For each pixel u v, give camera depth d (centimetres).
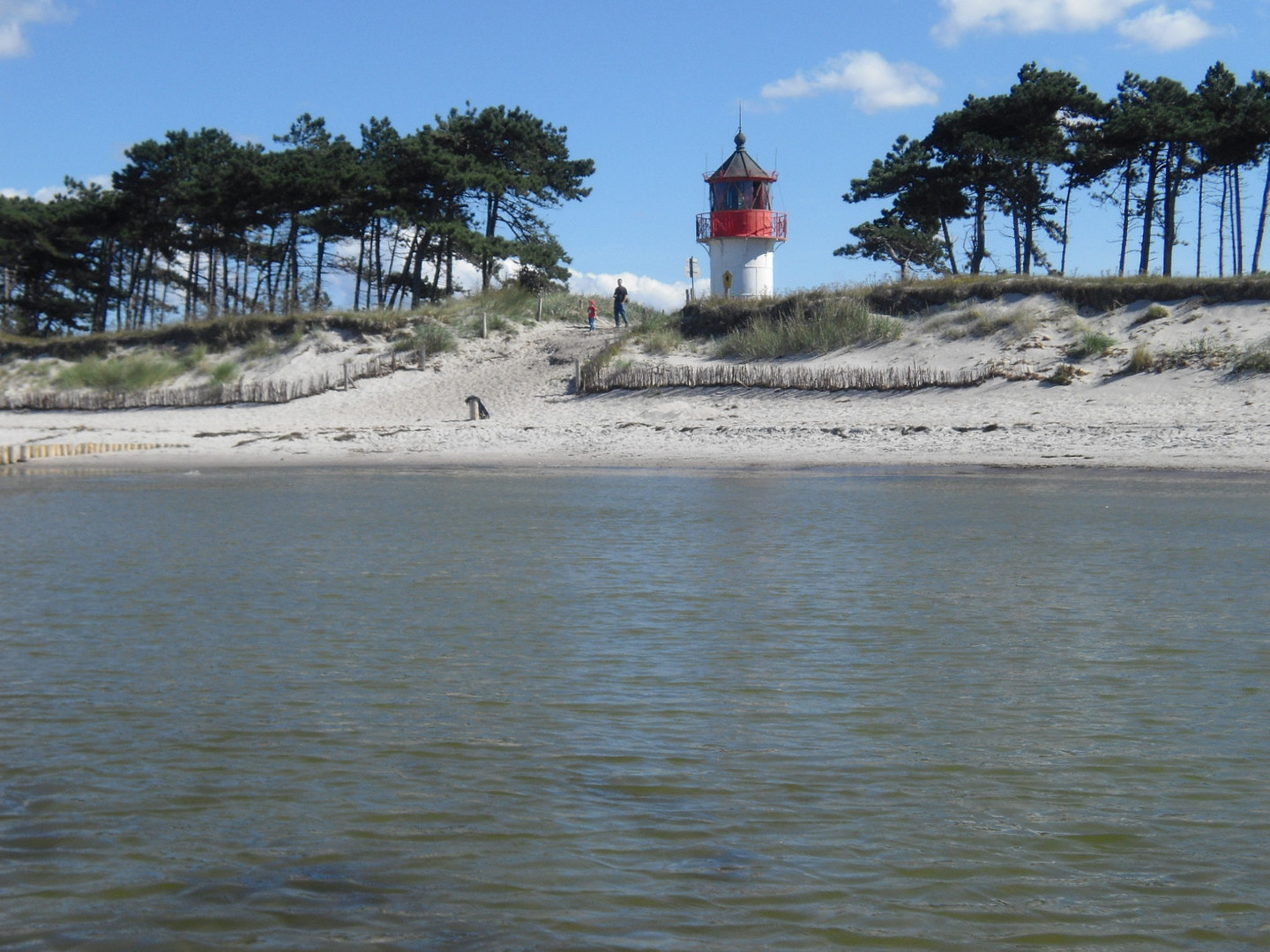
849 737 587
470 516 1580
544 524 1480
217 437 3312
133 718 630
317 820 483
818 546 1252
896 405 2956
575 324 4694
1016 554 1169
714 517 1536
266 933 389
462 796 509
